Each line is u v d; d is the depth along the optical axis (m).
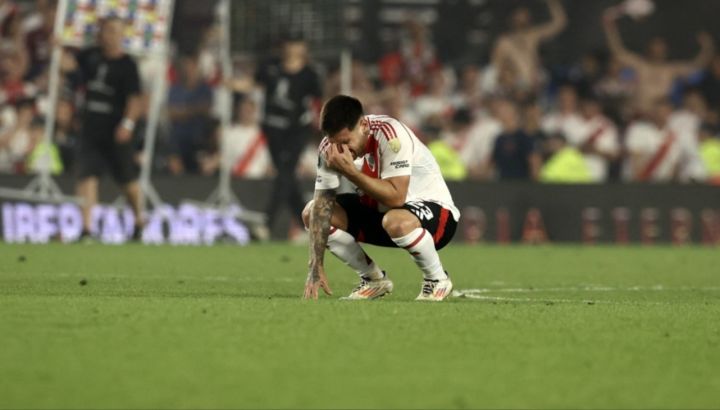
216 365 18.70
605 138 89.88
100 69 73.44
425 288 30.75
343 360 19.34
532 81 90.25
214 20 84.19
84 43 73.25
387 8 90.31
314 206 29.53
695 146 91.06
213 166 83.31
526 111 88.06
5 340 20.67
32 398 16.25
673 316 26.42
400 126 29.42
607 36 91.94
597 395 17.19
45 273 42.97
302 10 77.06
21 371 18.03
